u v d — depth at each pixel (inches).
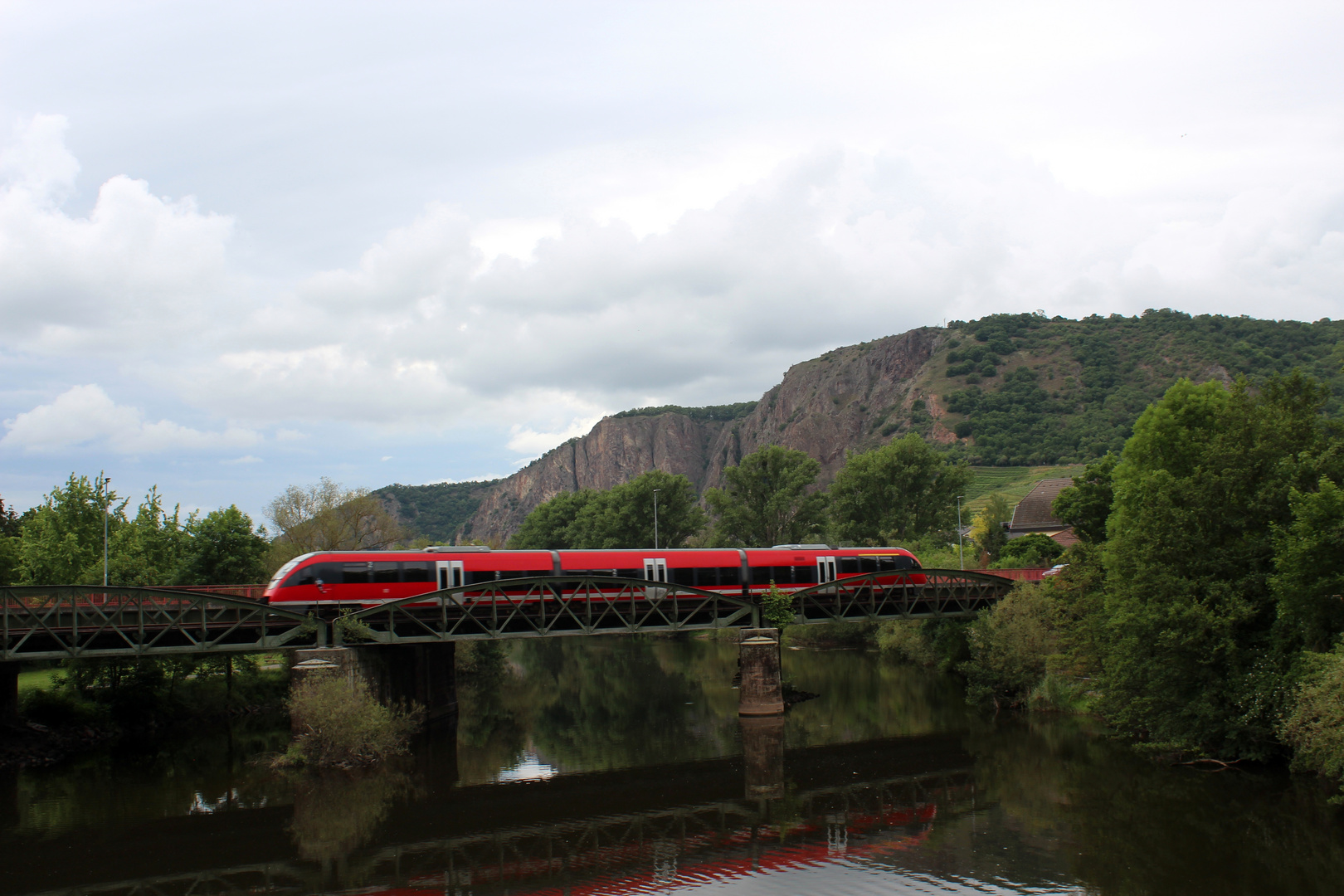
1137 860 1104.2
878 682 2674.7
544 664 3693.4
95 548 2564.0
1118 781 1461.6
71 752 1918.1
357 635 1777.8
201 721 2250.2
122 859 1240.8
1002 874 1085.8
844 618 2212.1
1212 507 1464.1
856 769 1660.9
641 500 5300.2
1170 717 1491.1
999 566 3651.6
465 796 1544.0
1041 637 2057.1
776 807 1437.0
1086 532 2662.4
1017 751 1721.2
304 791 1579.7
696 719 2230.6
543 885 1118.4
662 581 2127.2
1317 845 1117.7
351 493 3432.6
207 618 1775.3
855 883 1080.2
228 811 1461.6
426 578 1945.1
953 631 2625.5
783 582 2250.2
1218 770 1446.9
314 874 1172.5
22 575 2418.8
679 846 1256.2
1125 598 1529.3
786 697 2449.6
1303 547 1246.3
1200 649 1412.4
